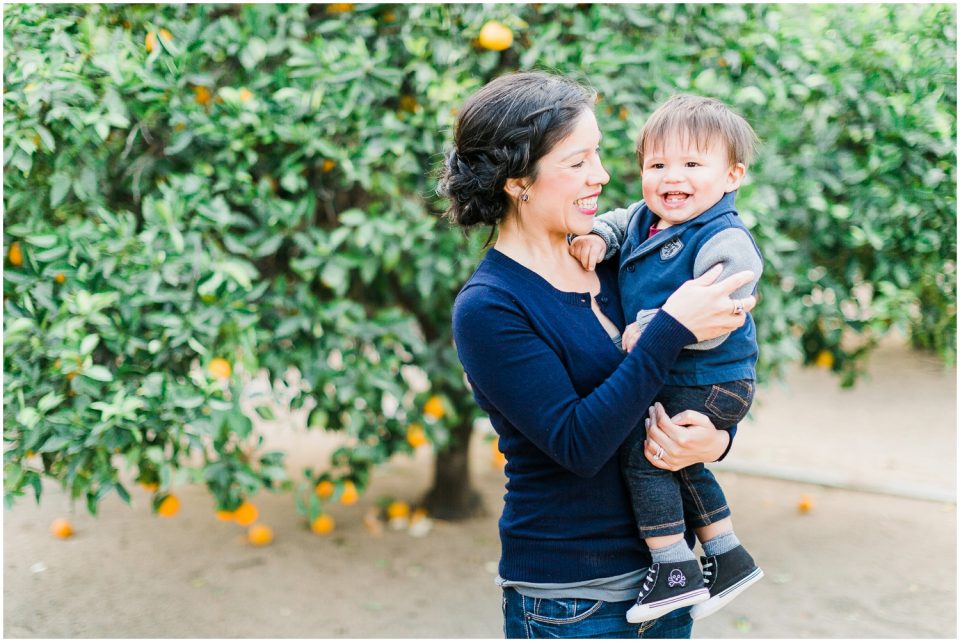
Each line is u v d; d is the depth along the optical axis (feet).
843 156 10.39
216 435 8.64
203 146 9.55
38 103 8.17
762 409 20.13
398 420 11.19
